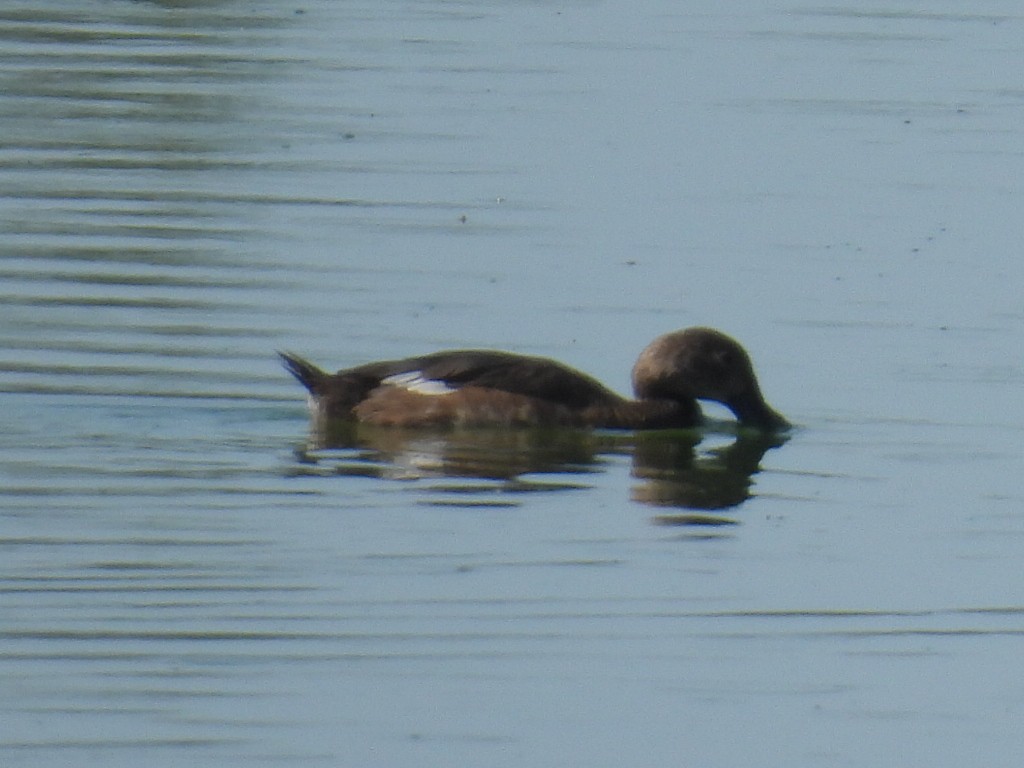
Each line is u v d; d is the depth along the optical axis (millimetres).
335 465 16188
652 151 24891
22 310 19156
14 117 25812
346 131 25594
